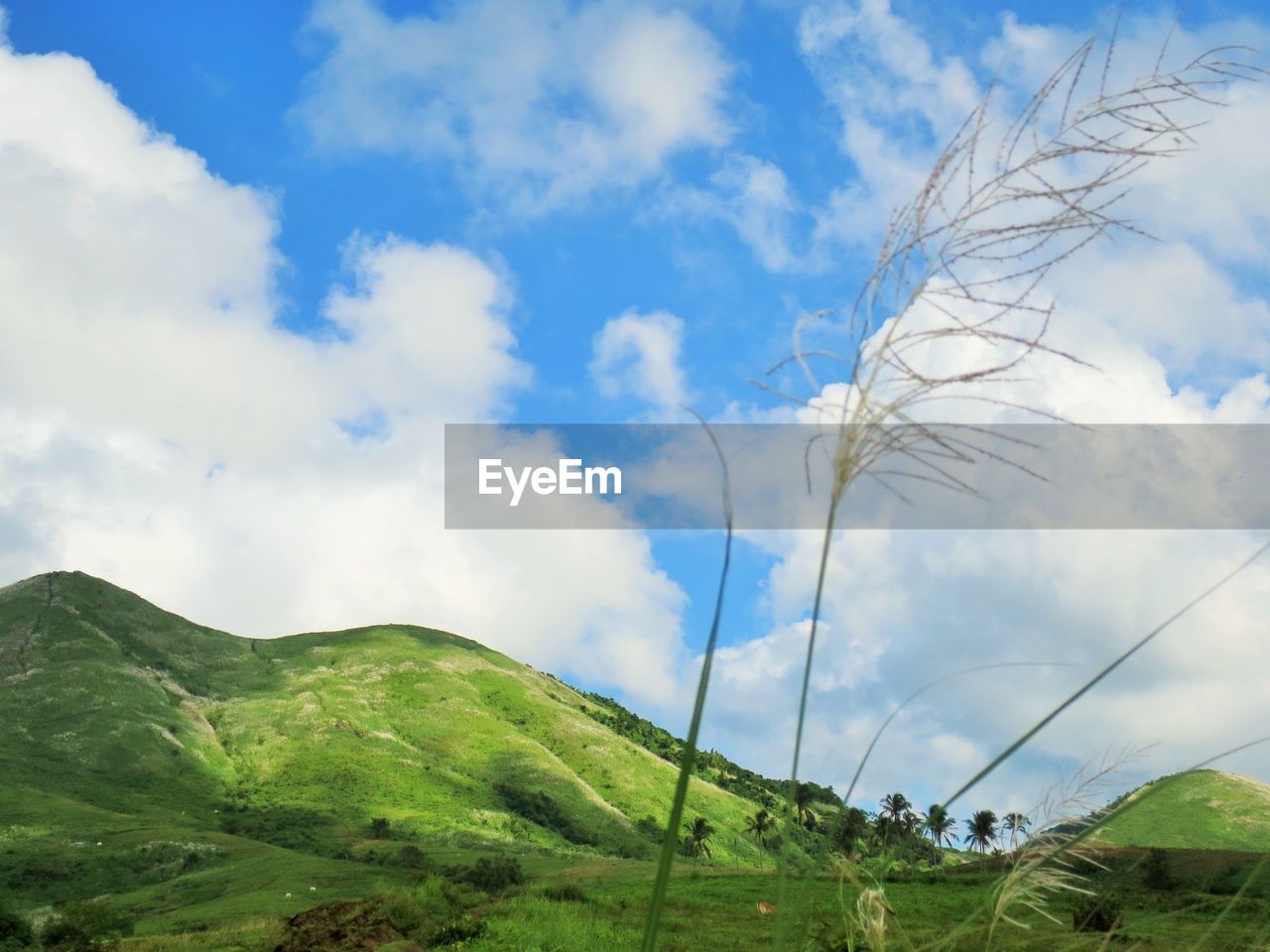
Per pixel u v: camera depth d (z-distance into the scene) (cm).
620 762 17238
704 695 109
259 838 11825
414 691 18812
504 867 6650
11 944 5016
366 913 2067
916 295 126
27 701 14725
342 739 16050
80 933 5169
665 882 100
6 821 10225
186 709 16275
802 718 125
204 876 8856
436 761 16162
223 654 19225
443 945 1959
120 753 13750
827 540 123
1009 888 135
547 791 15388
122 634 18312
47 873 8756
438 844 12244
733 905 2706
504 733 17612
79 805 11438
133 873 9106
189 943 2312
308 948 1895
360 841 11938
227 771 14562
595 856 12644
